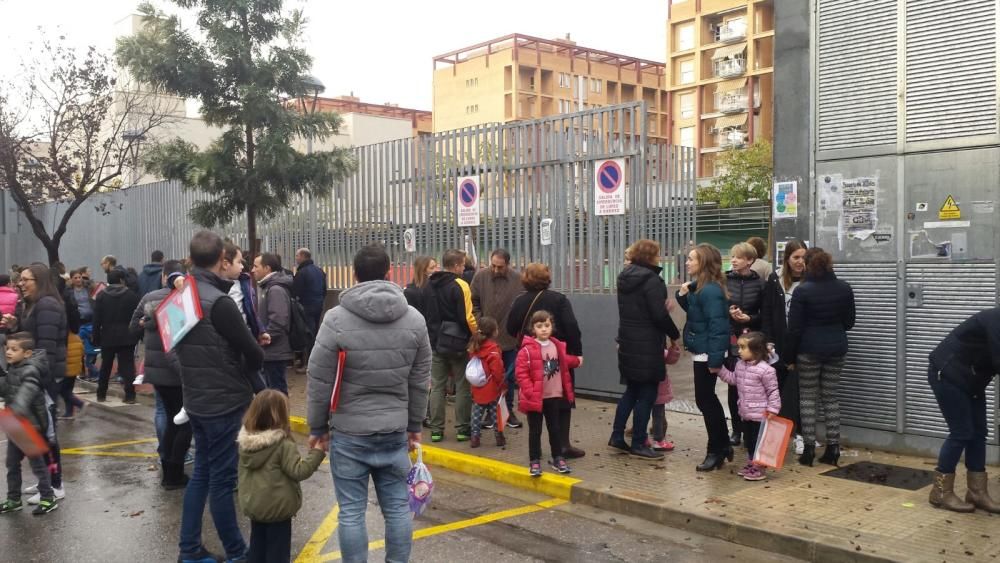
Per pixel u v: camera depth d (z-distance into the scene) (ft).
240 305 23.53
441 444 26.81
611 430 28.12
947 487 18.78
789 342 22.59
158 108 70.95
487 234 37.55
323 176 41.86
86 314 43.27
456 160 38.75
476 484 23.30
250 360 16.12
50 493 20.45
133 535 18.67
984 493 18.66
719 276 22.49
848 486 20.83
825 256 22.35
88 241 67.15
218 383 15.93
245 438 13.98
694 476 22.07
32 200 58.75
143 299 22.99
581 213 34.12
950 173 23.04
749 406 21.40
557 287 34.96
